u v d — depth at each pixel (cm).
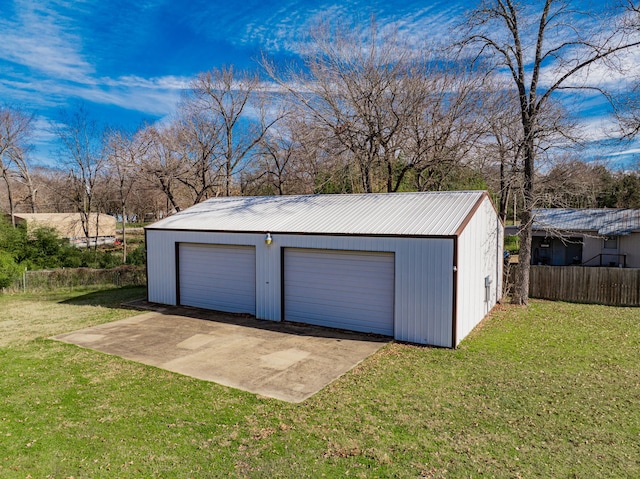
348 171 1861
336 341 905
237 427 519
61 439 493
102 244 3794
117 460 448
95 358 795
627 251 2105
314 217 1141
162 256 1319
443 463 437
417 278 881
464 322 930
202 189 2342
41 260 1923
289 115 2159
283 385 655
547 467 428
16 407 580
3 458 454
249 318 1130
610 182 3198
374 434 499
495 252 1304
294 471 425
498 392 624
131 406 580
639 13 1124
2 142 3075
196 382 669
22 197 4350
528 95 1262
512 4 1230
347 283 995
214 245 1220
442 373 706
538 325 1053
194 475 420
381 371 716
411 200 1130
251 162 2506
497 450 462
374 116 1694
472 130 1689
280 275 1080
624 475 413
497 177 1695
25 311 1265
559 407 572
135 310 1248
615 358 789
